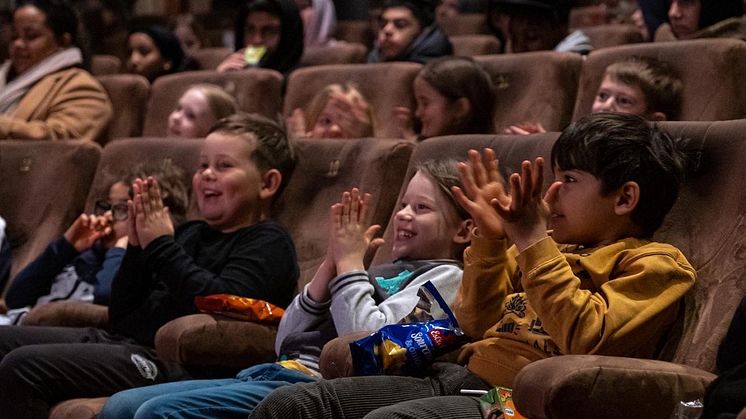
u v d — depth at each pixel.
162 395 2.20
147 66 5.48
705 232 2.15
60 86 4.40
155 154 3.33
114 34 6.53
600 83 3.32
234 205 2.80
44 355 2.50
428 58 4.56
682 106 3.09
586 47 4.24
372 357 2.05
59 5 4.54
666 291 1.92
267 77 4.16
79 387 2.51
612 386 1.71
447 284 2.30
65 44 4.58
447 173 2.41
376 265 2.69
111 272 3.02
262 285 2.66
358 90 3.89
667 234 2.20
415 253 2.41
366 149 2.93
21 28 4.50
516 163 2.53
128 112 4.51
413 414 1.86
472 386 2.04
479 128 3.41
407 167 2.86
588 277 1.98
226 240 2.78
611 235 2.03
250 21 4.89
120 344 2.64
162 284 2.77
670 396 1.73
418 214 2.41
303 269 2.89
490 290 2.05
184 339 2.41
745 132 2.18
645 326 1.89
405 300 2.28
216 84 4.24
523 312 2.04
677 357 1.98
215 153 2.82
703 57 3.09
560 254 1.90
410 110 3.84
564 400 1.69
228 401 2.20
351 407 1.99
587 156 1.99
